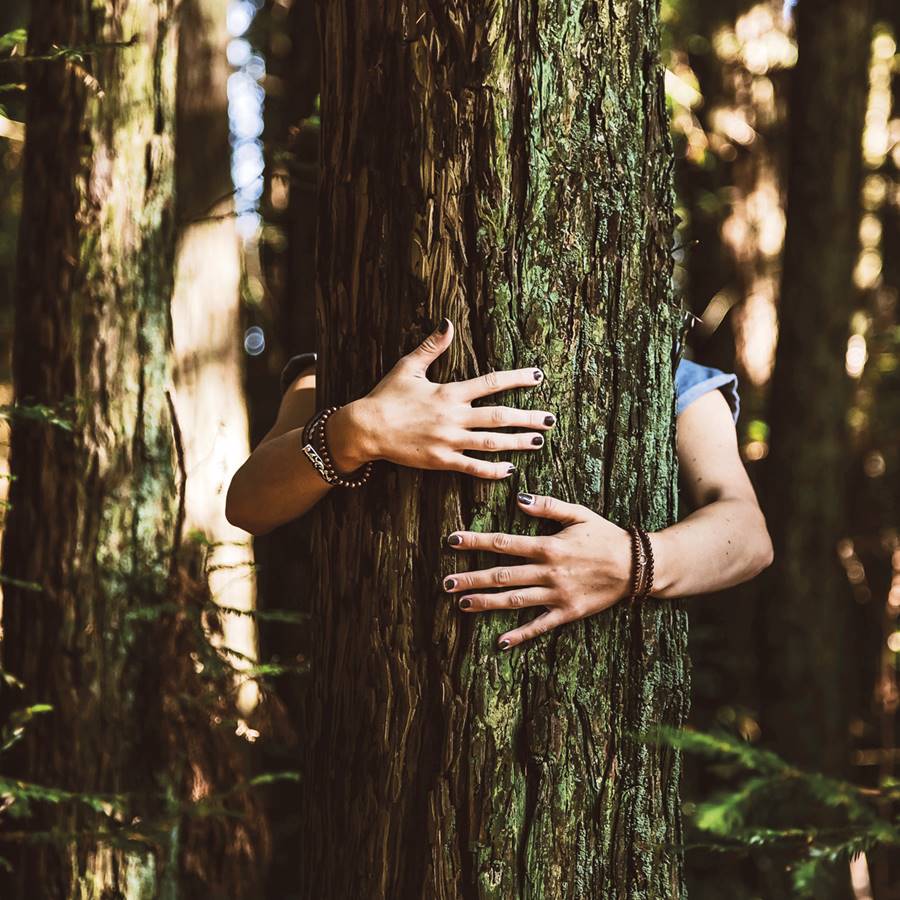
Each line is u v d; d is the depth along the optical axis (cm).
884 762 605
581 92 168
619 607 173
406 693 167
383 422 165
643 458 177
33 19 310
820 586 523
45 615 300
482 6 163
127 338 309
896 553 649
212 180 400
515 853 166
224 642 330
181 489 309
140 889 292
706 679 564
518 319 166
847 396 530
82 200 306
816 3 522
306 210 552
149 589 307
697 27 620
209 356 381
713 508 189
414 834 167
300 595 540
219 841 310
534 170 165
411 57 166
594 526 168
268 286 620
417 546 168
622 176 171
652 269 177
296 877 487
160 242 317
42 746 296
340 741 174
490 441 164
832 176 523
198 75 404
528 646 167
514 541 165
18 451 308
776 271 613
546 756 167
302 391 213
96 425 305
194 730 304
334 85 176
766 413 591
